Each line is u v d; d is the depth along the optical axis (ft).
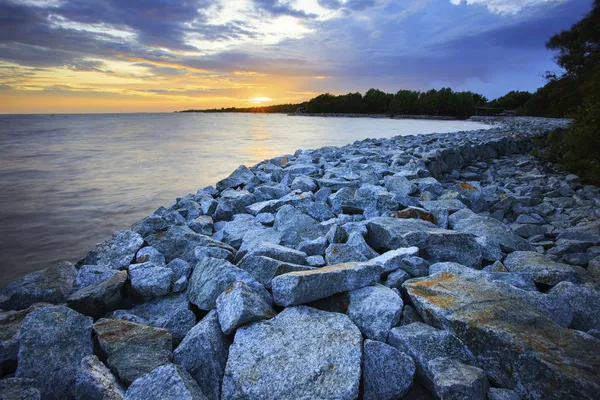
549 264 10.46
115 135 88.69
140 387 6.08
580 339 6.68
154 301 9.78
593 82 36.52
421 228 12.44
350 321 7.70
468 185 20.27
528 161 33.91
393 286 9.36
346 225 13.07
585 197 21.70
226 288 8.93
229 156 49.55
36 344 7.43
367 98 323.37
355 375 6.35
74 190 29.99
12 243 18.69
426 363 6.62
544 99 131.13
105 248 12.49
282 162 30.83
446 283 8.82
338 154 33.09
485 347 6.82
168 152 53.67
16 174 36.60
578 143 27.58
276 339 7.21
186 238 12.85
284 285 8.23
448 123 143.43
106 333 7.82
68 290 10.13
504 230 13.16
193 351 7.28
